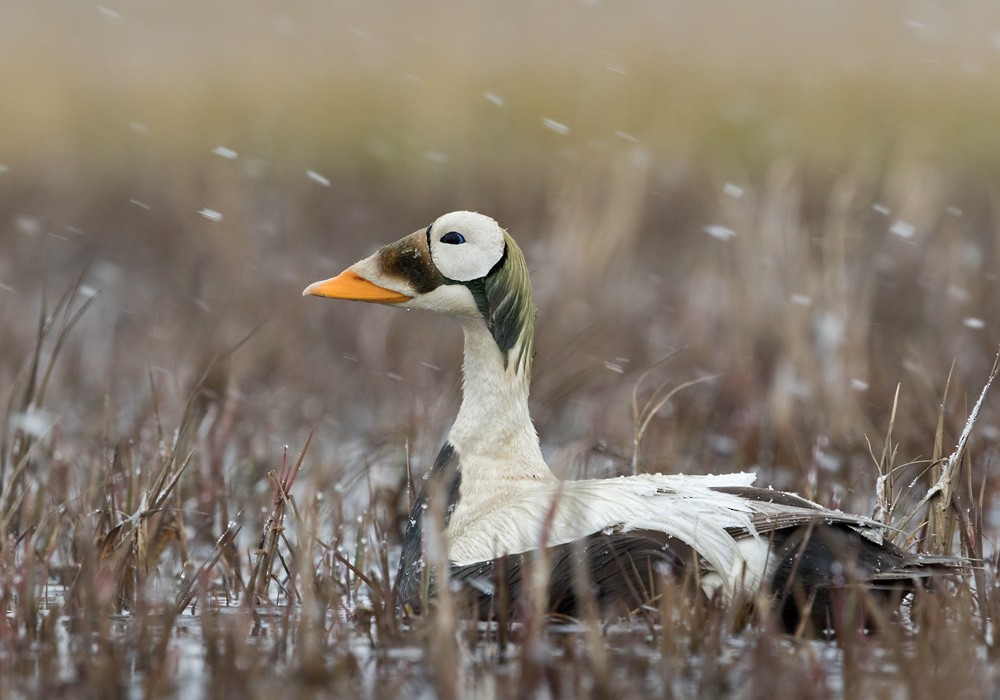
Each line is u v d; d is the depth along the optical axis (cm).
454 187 2362
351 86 2850
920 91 2683
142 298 1892
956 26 3084
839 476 1129
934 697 648
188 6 3588
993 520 1032
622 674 693
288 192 2358
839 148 2384
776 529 767
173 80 2945
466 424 883
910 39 2997
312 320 1775
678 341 1573
